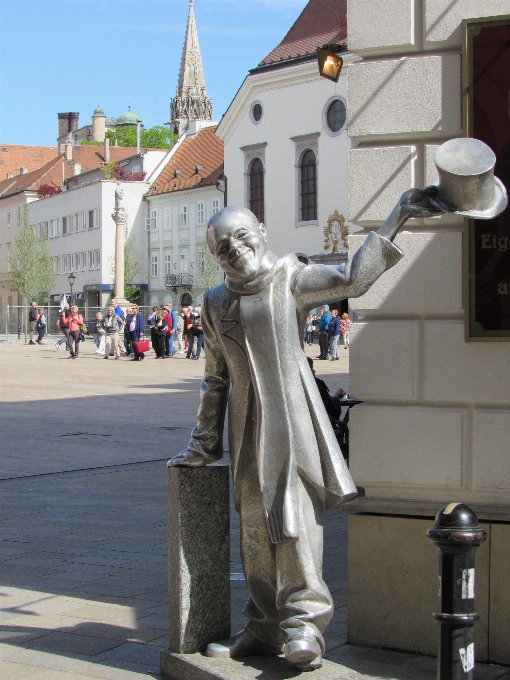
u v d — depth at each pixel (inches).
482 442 187.6
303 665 160.4
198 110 4904.0
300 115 1987.0
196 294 2613.2
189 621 173.2
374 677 176.9
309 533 159.5
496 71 188.1
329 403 350.3
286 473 156.6
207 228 160.9
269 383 158.1
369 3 199.2
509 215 185.5
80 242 3129.9
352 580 198.1
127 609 224.1
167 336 1392.7
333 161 1921.8
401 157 196.4
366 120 199.5
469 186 145.6
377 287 195.6
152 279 2915.8
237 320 161.8
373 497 197.6
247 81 2091.5
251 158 2112.5
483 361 188.1
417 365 193.0
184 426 609.0
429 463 191.9
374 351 196.2
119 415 667.4
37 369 1151.0
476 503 189.3
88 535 305.1
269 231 2074.3
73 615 219.3
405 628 193.5
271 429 157.8
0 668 183.2
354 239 201.3
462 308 190.1
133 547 288.2
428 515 192.5
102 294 2957.7
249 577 166.7
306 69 1953.7
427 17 194.1
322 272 156.9
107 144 3713.1
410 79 195.6
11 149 4832.7
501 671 181.9
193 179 2753.4
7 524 322.0
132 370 1135.6
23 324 2234.3
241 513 166.4
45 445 526.6
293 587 160.1
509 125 187.6
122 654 191.5
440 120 193.6
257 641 170.7
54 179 3786.9
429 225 194.5
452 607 118.8
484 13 189.8
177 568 173.0
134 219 2933.1
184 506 172.1
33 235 3221.0
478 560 187.0
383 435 195.2
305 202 2001.7
